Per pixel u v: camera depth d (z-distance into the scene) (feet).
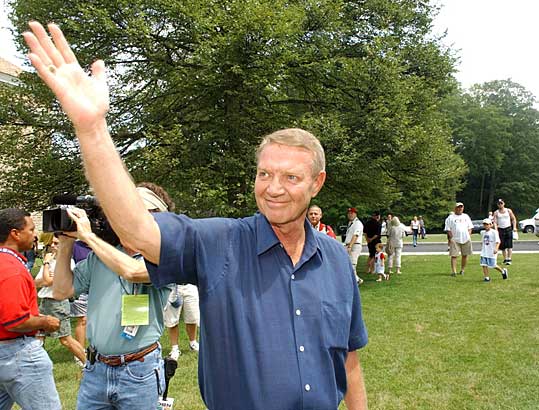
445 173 48.83
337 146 39.63
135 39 34.19
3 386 10.62
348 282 6.02
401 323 26.35
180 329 27.45
